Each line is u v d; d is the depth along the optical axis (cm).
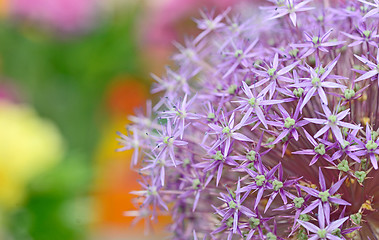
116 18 87
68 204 70
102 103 86
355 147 43
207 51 53
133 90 84
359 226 43
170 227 51
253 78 48
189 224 50
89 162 80
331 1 51
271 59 47
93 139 85
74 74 87
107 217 72
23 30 85
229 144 45
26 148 68
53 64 87
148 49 80
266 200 47
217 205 49
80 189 71
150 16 81
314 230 43
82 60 87
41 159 69
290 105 46
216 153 45
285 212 46
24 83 86
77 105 87
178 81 52
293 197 44
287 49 47
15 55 85
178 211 50
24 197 69
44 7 82
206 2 71
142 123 52
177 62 55
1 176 67
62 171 71
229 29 52
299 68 46
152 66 81
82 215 71
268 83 47
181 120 46
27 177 68
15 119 71
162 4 77
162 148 46
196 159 48
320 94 44
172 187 50
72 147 85
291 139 46
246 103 45
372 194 46
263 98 45
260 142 45
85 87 87
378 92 46
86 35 87
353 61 48
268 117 45
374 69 44
